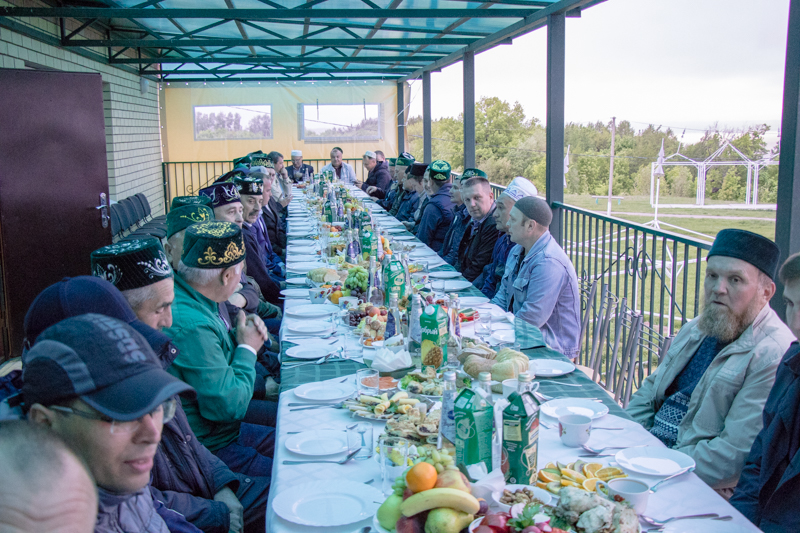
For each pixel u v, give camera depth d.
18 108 5.56
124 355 1.11
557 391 2.22
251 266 4.59
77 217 5.88
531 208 3.32
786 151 2.97
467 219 5.31
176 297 2.29
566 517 1.30
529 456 1.55
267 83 13.79
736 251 2.10
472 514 1.31
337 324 3.06
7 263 5.56
